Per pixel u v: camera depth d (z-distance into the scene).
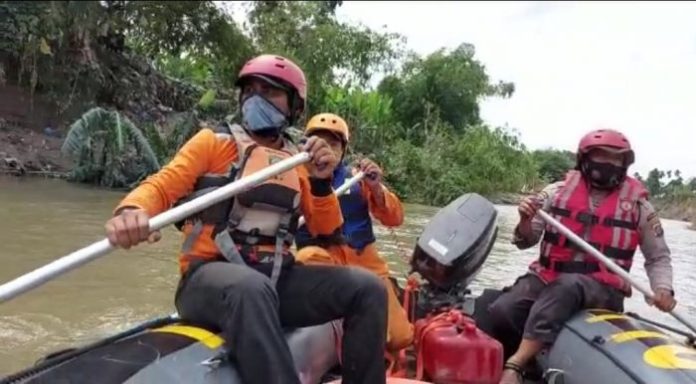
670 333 3.62
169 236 6.58
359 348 2.30
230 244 2.26
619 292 3.33
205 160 2.30
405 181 16.91
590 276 3.29
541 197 3.51
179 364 2.09
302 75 2.46
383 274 3.54
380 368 2.32
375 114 20.22
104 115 10.89
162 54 14.23
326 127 3.49
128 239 2.00
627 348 2.86
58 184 10.41
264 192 2.30
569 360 3.03
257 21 16.56
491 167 18.23
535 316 3.17
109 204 8.59
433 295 3.47
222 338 2.22
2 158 10.61
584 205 3.38
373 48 21.45
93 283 4.70
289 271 2.37
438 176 17.20
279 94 2.41
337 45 19.62
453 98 26.91
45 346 3.50
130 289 4.61
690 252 6.64
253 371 2.08
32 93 9.96
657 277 3.25
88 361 2.05
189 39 12.37
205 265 2.23
